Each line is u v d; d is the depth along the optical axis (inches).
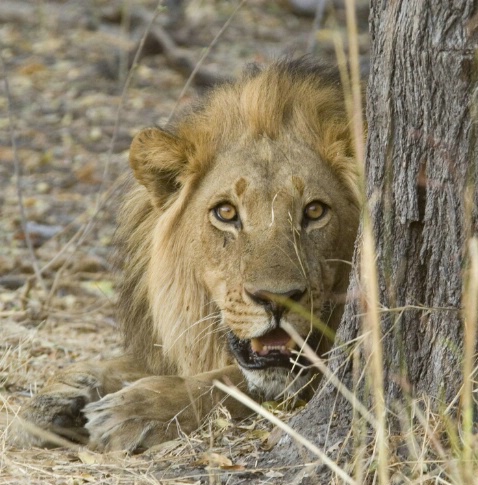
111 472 333.1
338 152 395.9
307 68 437.7
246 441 348.2
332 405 329.4
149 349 433.7
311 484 307.9
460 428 297.1
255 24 1302.9
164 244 412.8
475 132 292.4
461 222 297.6
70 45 1229.7
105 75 1128.2
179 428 359.3
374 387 299.0
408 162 305.3
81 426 389.4
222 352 403.2
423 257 308.0
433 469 296.8
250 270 364.5
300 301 362.9
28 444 378.0
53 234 723.4
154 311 421.4
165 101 1047.6
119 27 1286.9
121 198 468.1
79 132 968.3
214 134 406.6
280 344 366.0
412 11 297.7
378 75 312.8
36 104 1043.9
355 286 328.5
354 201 396.8
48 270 655.8
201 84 1053.8
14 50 1208.2
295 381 373.4
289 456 326.0
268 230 373.1
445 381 305.3
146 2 1347.2
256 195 380.2
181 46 1194.0
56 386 395.2
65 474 332.5
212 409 370.9
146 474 325.1
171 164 412.8
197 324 405.7
